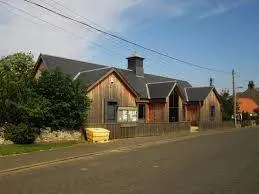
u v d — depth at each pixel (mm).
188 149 21219
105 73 29219
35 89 22562
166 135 31688
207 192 10227
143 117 37500
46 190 10555
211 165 14992
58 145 21438
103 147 21422
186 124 36938
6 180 12164
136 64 41250
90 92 28188
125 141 25281
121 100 31281
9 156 17219
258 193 10086
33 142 21594
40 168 14656
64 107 22625
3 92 21125
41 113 21312
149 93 38438
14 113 21453
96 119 28703
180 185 11133
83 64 33094
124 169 14141
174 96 39594
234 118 50969
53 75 22922
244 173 13117
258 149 20953
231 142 25781
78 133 24219
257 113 82375
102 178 12297
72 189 10656
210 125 43656
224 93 60812
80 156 17875
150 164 15375
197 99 46531
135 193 10125
